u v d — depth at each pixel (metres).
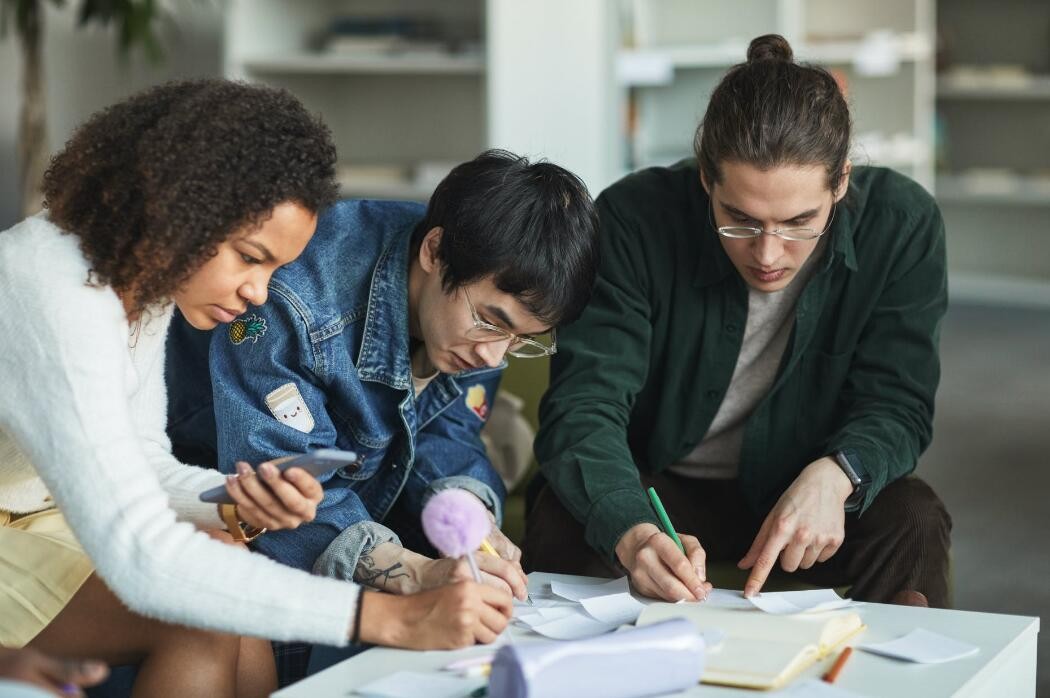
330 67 4.69
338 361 1.70
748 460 2.02
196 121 1.34
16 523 1.51
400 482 1.82
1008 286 6.74
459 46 4.79
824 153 1.69
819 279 1.95
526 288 1.57
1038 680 2.51
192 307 1.41
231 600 1.29
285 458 1.49
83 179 1.35
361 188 4.90
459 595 1.34
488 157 1.65
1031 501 3.68
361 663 1.31
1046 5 6.55
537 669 1.15
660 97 5.36
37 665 1.03
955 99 6.79
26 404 1.30
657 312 2.03
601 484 1.75
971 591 2.99
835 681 1.25
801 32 5.82
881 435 1.88
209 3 5.38
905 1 5.96
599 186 4.96
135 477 1.31
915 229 1.98
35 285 1.32
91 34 5.32
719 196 1.76
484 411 1.93
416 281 1.73
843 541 1.91
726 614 1.38
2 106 5.07
